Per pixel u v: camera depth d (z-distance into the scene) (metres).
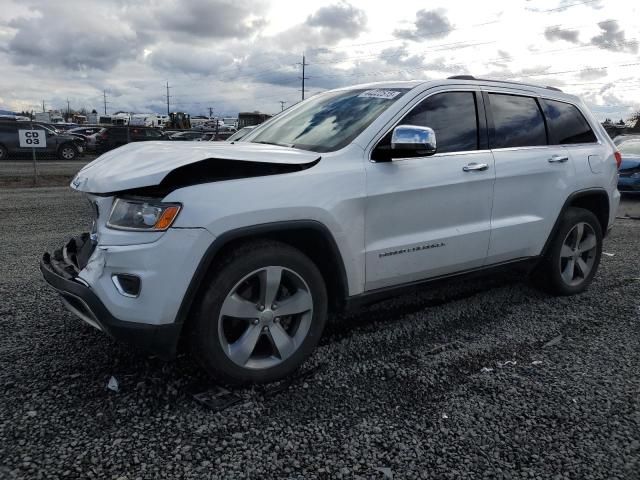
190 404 2.87
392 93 3.77
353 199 3.21
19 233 7.41
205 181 2.80
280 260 2.97
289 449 2.50
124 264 2.68
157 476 2.28
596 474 2.35
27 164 20.77
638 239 7.70
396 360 3.46
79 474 2.28
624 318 4.31
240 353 2.95
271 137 3.95
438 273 3.81
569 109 4.86
